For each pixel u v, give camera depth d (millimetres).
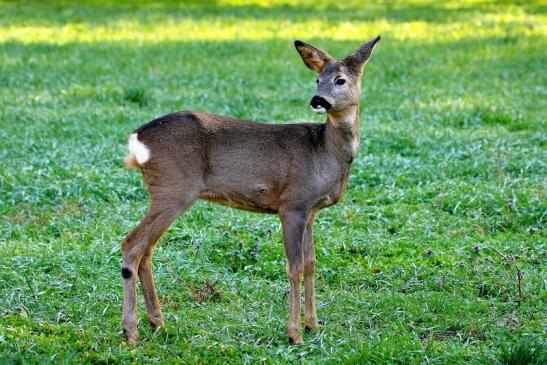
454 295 10258
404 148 15969
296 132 9156
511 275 10758
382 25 31062
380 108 18859
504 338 9125
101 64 23219
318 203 9211
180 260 11086
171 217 8961
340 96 8969
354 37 28312
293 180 9023
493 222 12695
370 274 10930
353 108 9125
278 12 35344
